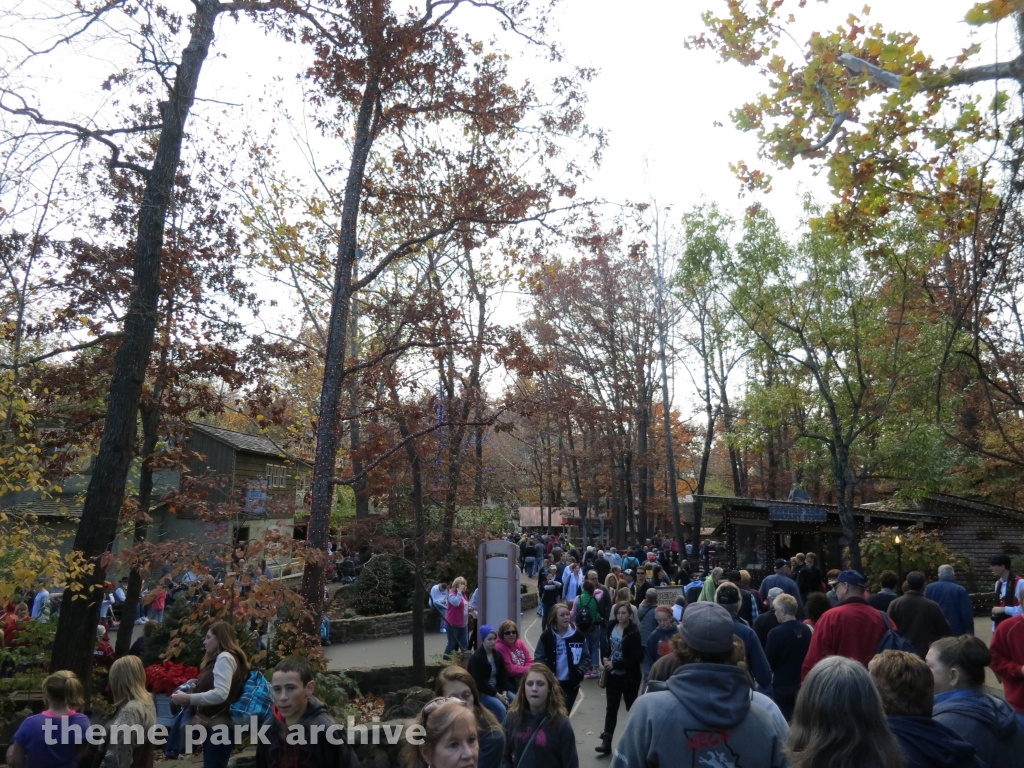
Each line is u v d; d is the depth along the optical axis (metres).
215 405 14.98
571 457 38.91
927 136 10.25
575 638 9.53
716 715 3.10
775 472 42.06
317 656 9.98
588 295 36.19
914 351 18.61
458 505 17.56
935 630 7.72
